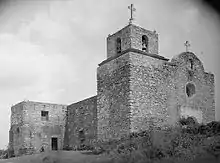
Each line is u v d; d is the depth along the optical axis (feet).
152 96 84.48
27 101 120.78
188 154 53.06
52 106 125.08
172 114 87.20
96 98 103.81
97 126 91.50
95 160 56.29
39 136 119.85
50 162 60.39
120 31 91.25
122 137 79.05
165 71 89.15
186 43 96.68
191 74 95.04
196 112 93.04
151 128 78.48
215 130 69.00
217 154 50.16
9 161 75.20
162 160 52.19
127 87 81.61
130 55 83.05
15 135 123.24
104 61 93.20
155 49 92.58
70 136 120.98
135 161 53.36
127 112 80.28
